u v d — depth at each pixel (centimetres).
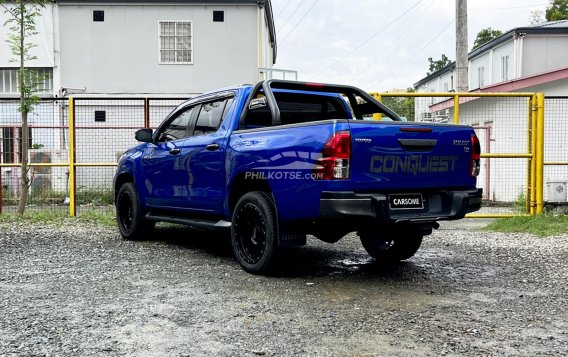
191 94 2055
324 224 532
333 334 376
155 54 2039
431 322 406
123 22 2028
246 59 2055
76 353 338
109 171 1512
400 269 604
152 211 765
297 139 512
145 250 705
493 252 711
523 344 360
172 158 699
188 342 358
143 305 444
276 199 532
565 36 2291
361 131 489
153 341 360
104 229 906
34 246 732
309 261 650
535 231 878
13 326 389
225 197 606
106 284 514
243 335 373
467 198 537
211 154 626
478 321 409
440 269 604
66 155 1603
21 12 1084
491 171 1556
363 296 482
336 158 479
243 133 586
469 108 1723
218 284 520
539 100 1020
